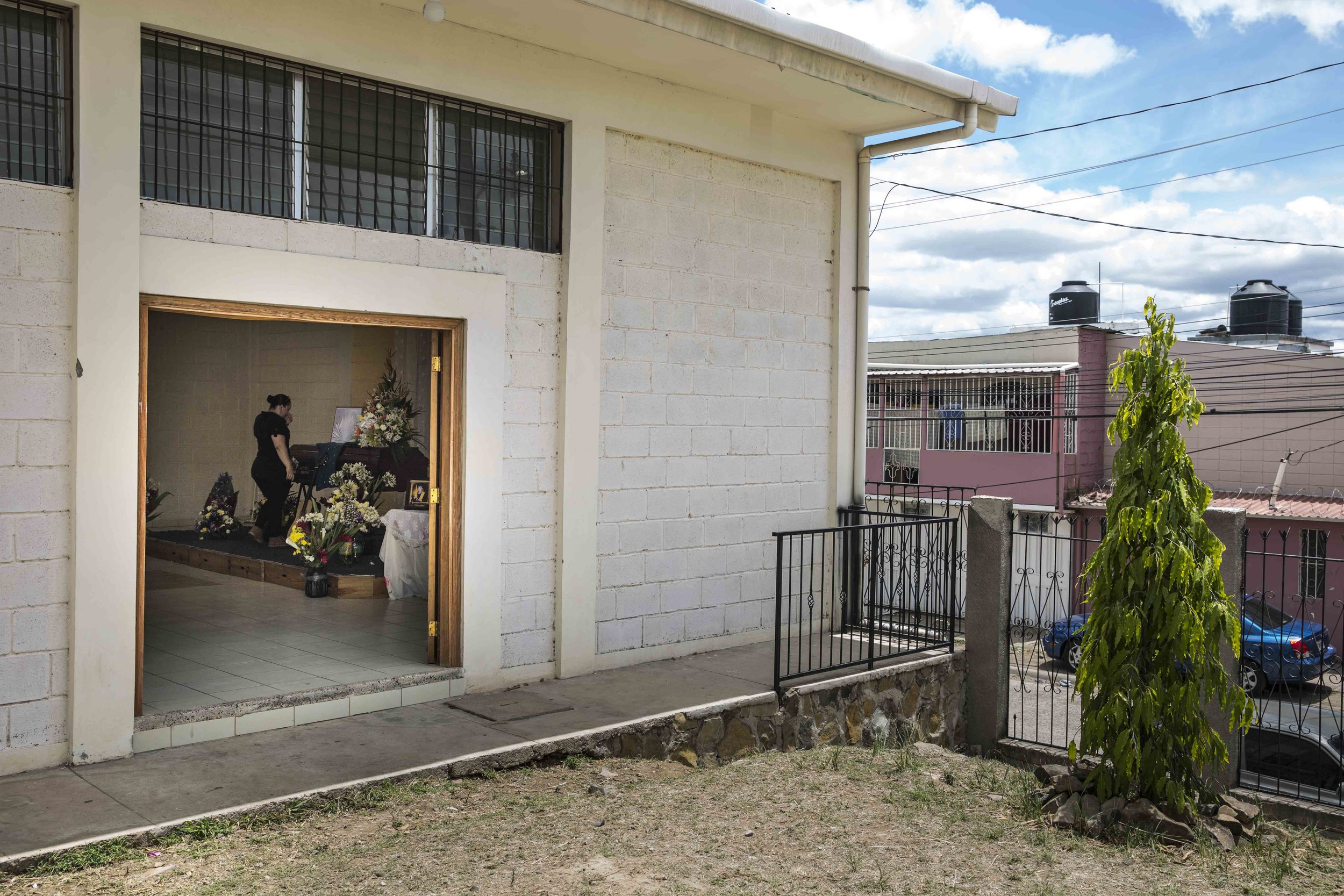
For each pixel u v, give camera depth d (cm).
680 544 718
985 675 727
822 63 654
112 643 468
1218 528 601
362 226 564
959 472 2134
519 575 629
